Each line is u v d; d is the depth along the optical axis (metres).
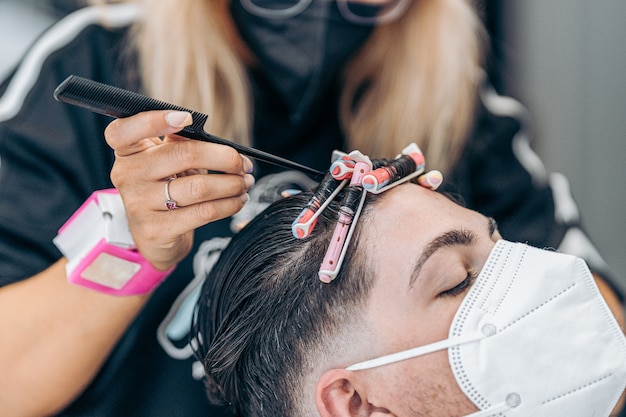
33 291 1.22
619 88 2.03
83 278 1.10
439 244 0.98
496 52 1.97
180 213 0.99
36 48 1.44
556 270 0.98
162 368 1.35
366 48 1.44
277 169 1.43
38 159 1.35
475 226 1.02
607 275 1.51
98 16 1.47
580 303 0.98
